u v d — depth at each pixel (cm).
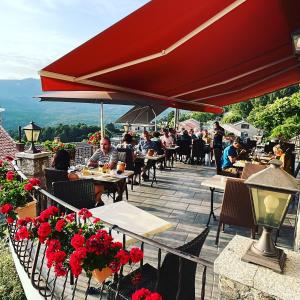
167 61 346
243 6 262
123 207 351
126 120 1115
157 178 841
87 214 261
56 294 316
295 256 175
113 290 239
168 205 591
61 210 405
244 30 320
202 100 700
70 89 328
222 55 388
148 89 484
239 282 161
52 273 365
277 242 431
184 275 226
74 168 575
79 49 249
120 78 368
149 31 247
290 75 605
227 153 657
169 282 214
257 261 163
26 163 627
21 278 406
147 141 867
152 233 289
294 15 301
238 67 460
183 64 378
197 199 634
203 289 190
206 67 422
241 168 663
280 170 159
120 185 576
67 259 249
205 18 254
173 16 233
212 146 1091
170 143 1039
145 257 379
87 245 220
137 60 310
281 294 148
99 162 598
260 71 526
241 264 165
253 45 377
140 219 317
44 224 254
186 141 1095
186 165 1068
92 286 325
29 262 367
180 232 458
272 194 154
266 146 1030
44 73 280
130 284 247
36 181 414
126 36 247
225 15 268
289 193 149
